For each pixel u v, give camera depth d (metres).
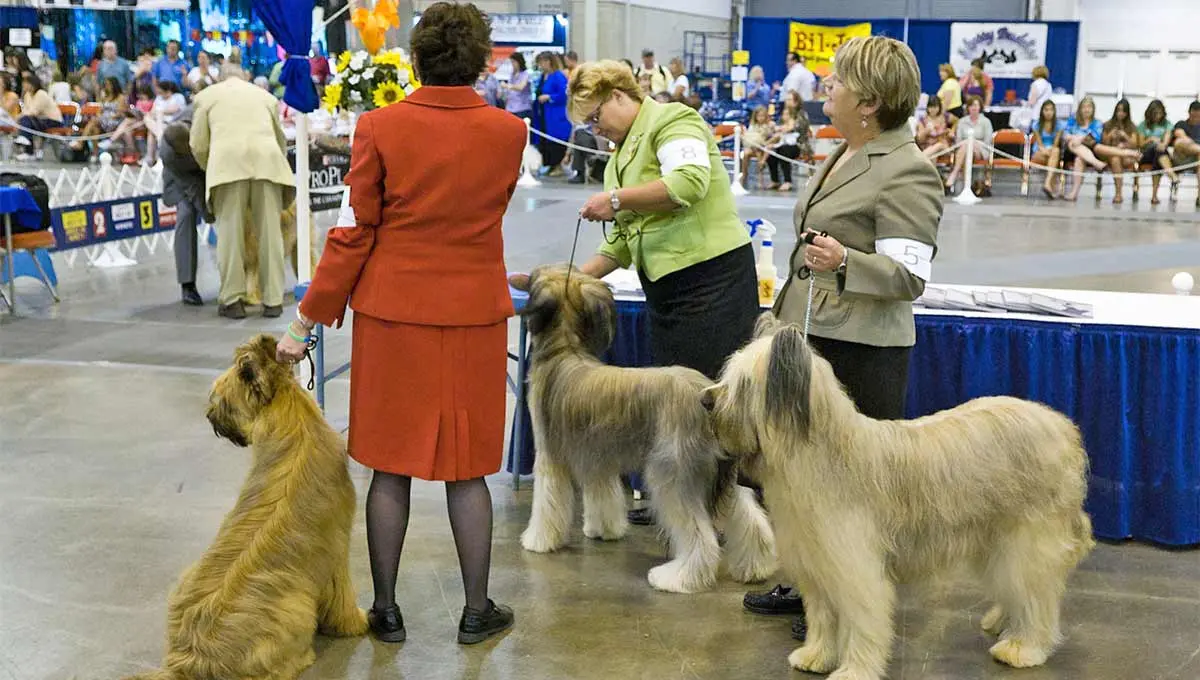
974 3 25.77
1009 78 20.48
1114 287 8.84
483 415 3.21
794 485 2.88
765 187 15.89
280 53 5.62
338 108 5.28
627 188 3.62
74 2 15.59
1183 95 22.42
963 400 4.20
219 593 2.89
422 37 3.04
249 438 3.16
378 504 3.29
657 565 3.97
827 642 3.18
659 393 3.58
